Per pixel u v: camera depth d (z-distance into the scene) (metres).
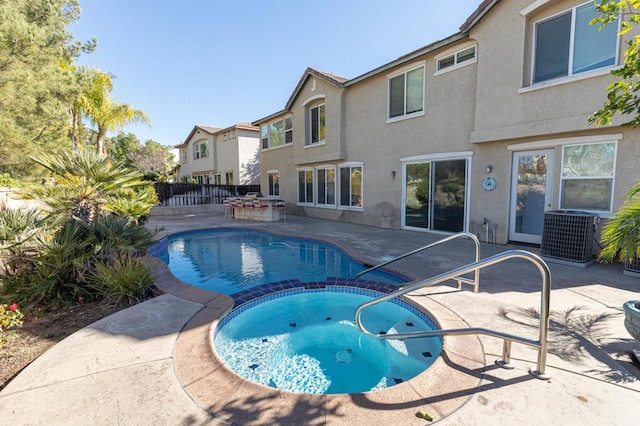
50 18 9.88
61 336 4.00
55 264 5.15
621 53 6.58
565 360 3.12
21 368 3.23
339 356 4.19
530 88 7.84
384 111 12.54
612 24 6.67
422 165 11.30
